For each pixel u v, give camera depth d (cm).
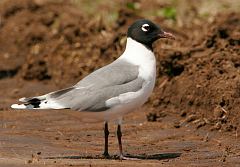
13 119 1630
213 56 1655
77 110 1282
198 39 1853
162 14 2222
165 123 1567
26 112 1702
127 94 1302
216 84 1563
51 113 1683
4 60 2192
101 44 2050
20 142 1401
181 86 1630
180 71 1711
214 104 1530
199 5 2261
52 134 1494
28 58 2134
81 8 2303
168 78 1711
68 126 1565
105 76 1317
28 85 2009
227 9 2178
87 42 2120
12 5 2400
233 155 1313
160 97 1647
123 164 1214
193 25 2136
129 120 1609
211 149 1362
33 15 2328
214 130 1477
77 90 1302
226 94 1514
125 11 2194
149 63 1354
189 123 1535
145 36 1365
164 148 1380
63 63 2080
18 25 2317
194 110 1572
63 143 1415
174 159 1287
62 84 2002
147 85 1333
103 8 2261
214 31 1767
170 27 2117
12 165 1171
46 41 2198
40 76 2056
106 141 1315
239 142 1399
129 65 1343
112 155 1323
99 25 2155
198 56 1706
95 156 1302
